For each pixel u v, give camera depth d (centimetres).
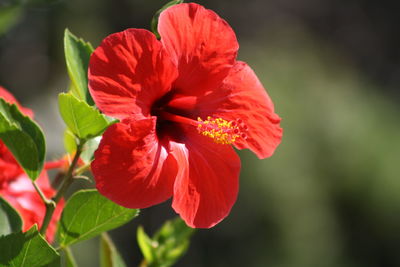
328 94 1088
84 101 217
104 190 212
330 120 1055
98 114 218
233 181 244
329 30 1445
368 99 1151
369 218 1042
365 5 1484
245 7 1352
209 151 247
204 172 242
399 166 1045
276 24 1345
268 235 1014
